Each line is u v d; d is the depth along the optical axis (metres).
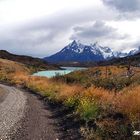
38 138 15.13
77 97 23.97
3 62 134.00
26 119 20.33
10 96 35.47
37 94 38.88
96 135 13.85
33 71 157.38
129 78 32.84
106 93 23.69
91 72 62.34
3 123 18.80
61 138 15.11
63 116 21.12
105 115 16.73
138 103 15.72
